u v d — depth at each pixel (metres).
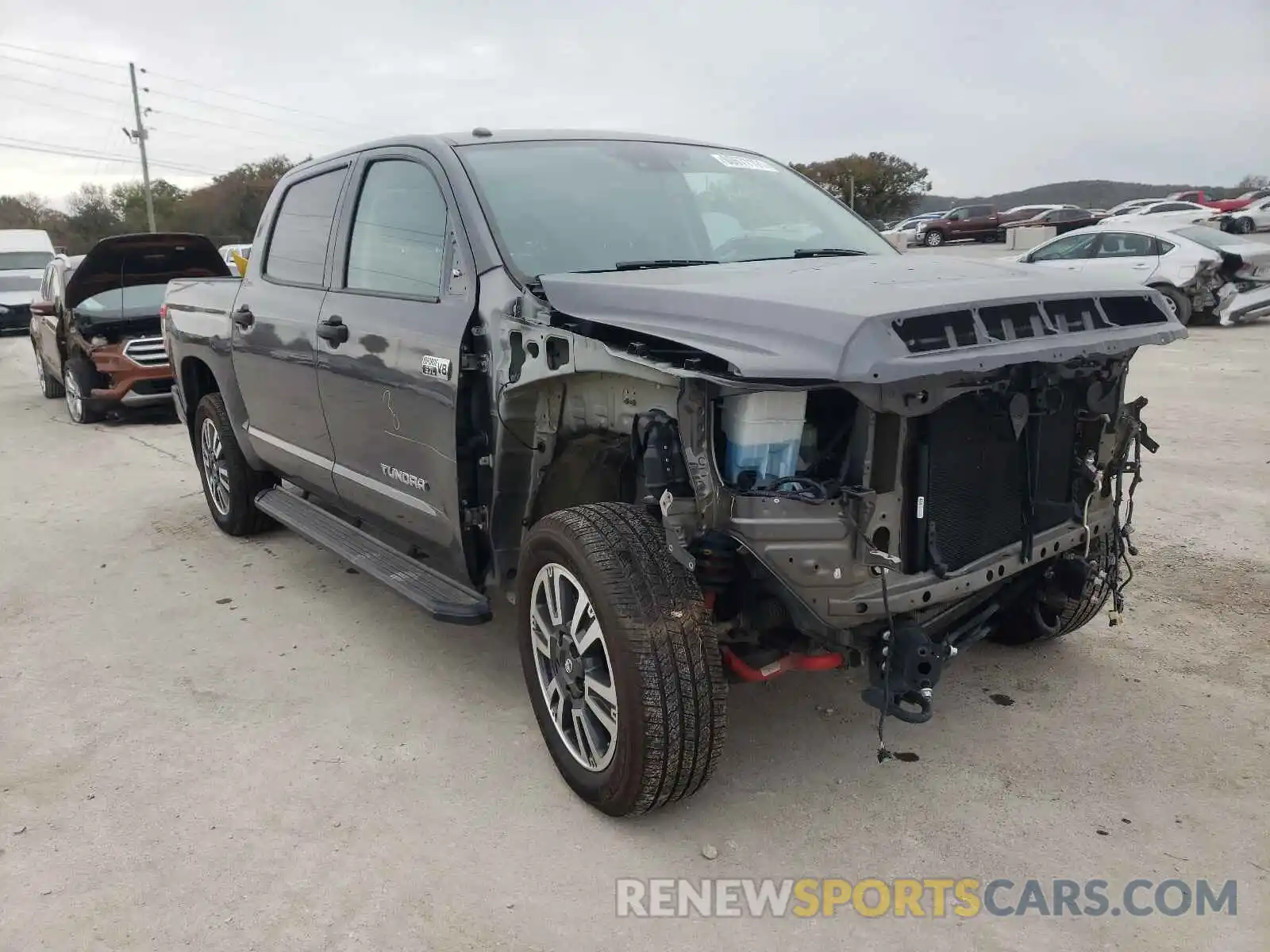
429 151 3.86
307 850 2.93
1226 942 2.47
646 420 2.78
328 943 2.55
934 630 3.30
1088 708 3.63
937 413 2.79
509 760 3.42
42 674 4.24
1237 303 14.87
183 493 7.37
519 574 3.23
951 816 3.01
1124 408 3.39
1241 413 8.69
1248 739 3.38
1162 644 4.14
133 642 4.56
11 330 22.88
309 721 3.74
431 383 3.54
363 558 4.23
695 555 2.90
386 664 4.23
